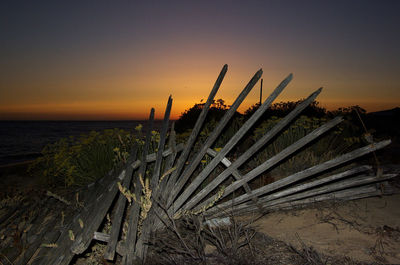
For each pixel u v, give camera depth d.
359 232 2.67
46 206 4.13
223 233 2.78
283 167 4.52
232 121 6.35
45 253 2.52
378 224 2.81
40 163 5.74
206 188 2.89
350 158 2.76
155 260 2.34
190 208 2.95
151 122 3.72
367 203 3.37
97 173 4.72
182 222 2.76
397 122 11.76
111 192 2.67
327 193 3.27
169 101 3.75
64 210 3.78
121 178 2.91
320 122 5.71
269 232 2.79
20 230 3.38
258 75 2.61
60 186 5.25
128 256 2.08
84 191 4.36
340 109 9.24
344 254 2.30
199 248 2.32
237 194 3.67
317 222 2.95
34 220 3.69
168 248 2.38
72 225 2.81
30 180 6.10
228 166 2.88
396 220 2.89
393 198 3.50
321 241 2.55
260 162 4.66
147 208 2.34
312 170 2.85
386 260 2.19
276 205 3.21
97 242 2.46
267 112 10.96
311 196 3.26
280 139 5.11
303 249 2.39
